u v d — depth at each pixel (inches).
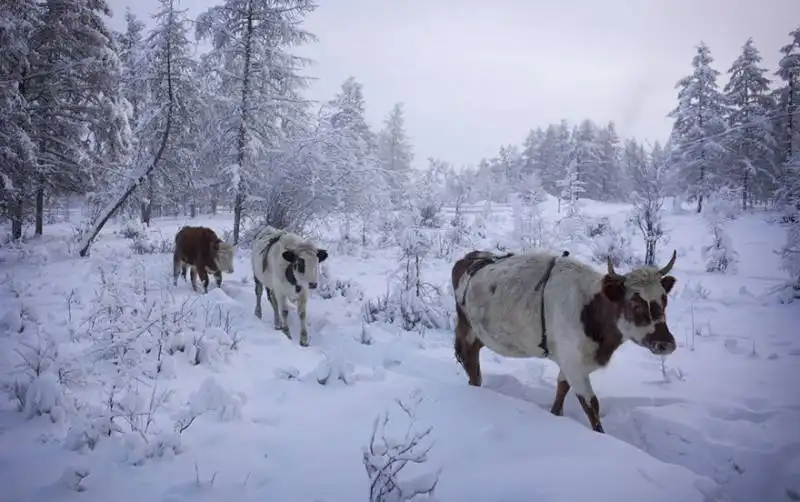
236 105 727.7
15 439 168.4
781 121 1443.2
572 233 612.1
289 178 717.3
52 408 182.5
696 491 135.4
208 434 174.1
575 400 228.4
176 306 333.7
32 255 586.9
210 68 734.5
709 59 1435.8
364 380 233.8
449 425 178.7
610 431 203.3
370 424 182.9
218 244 444.5
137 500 136.3
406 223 550.0
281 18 747.4
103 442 165.0
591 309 191.2
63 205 1178.0
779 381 247.0
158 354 238.7
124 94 882.1
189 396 203.5
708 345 309.7
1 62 677.9
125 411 179.8
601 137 2359.7
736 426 195.6
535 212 789.9
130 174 661.9
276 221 695.1
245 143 735.1
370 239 788.6
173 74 681.6
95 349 241.6
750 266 606.5
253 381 234.5
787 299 416.2
